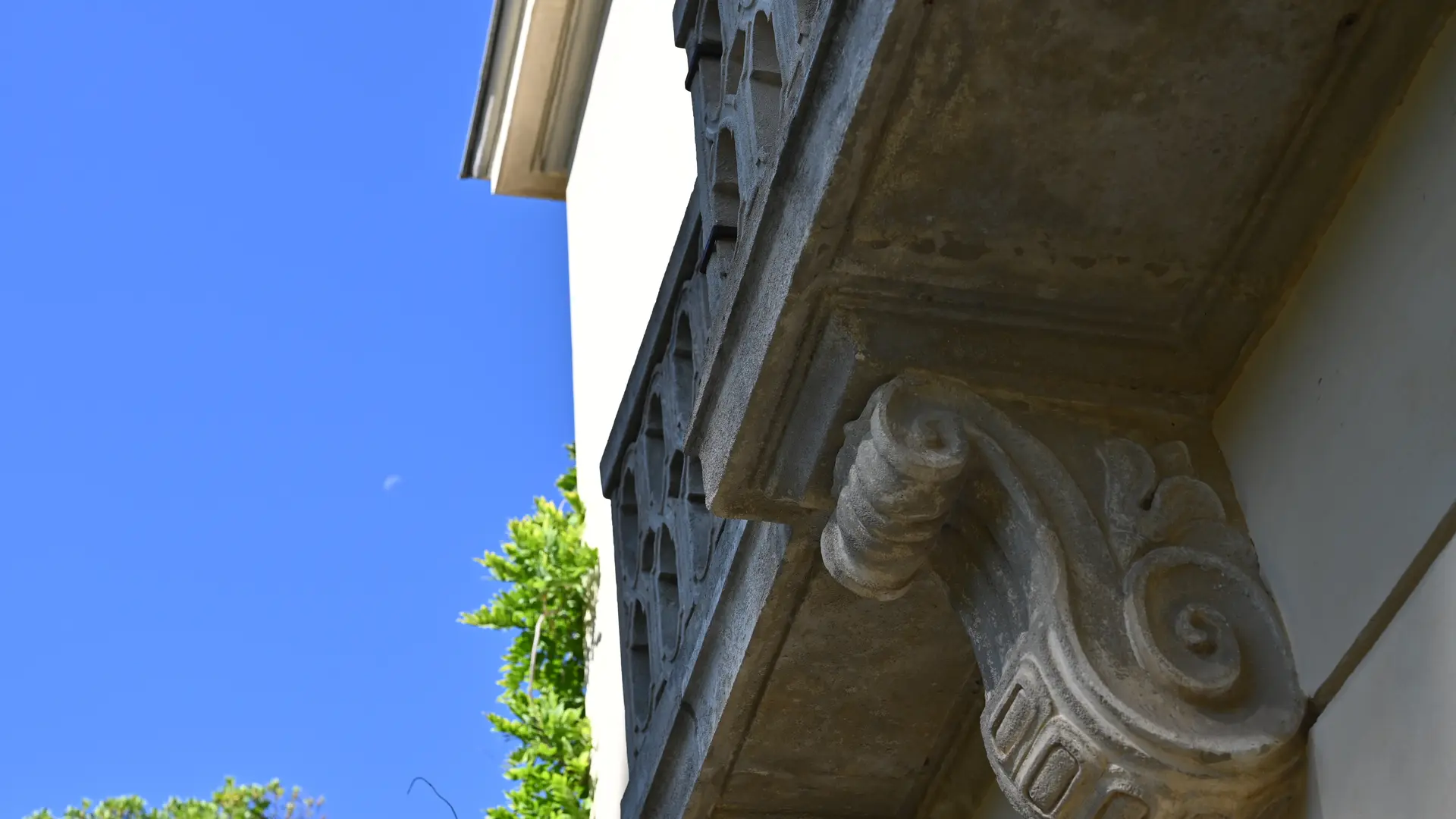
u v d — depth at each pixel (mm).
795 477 2666
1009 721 2330
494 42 7781
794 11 2582
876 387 2527
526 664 6051
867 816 3500
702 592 3447
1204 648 2303
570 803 5551
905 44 2215
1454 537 2088
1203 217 2465
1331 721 2219
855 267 2453
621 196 6223
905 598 3025
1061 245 2480
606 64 6957
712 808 3432
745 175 2820
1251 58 2289
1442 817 1988
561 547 6125
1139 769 2211
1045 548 2385
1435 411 2164
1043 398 2561
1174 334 2605
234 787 9203
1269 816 2248
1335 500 2312
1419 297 2238
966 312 2533
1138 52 2262
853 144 2299
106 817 9047
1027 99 2291
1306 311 2479
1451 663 2029
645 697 3871
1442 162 2242
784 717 3271
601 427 6262
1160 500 2475
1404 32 2291
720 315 2730
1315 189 2428
